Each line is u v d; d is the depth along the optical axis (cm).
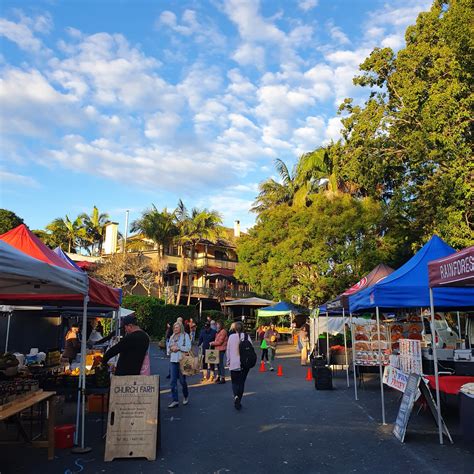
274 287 2870
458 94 1662
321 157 3219
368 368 1404
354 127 2169
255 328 4153
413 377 792
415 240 2367
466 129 1731
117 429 654
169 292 4484
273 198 3828
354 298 1105
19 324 1597
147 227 4450
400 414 788
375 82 2120
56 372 923
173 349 1070
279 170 3888
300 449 702
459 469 595
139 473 591
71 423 880
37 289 723
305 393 1259
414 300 939
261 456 666
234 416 947
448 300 949
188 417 937
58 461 642
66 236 5934
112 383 668
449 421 892
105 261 4009
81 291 717
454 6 1614
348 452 685
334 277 2608
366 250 2481
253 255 3031
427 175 1934
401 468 605
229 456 666
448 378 784
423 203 2025
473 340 1573
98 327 2480
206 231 4631
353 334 1222
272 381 1530
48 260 698
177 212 4678
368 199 2612
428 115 1719
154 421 661
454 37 1600
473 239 1684
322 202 2692
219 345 1473
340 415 959
